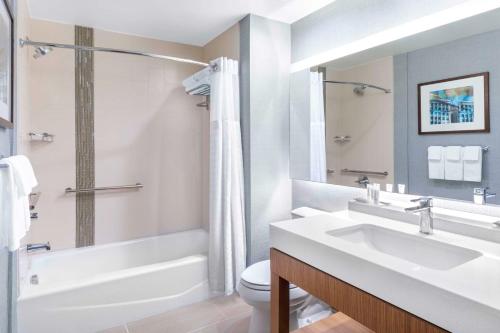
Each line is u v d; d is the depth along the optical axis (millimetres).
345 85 2074
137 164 2830
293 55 2523
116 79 2707
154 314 2166
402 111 1726
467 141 1448
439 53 1550
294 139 2516
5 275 1436
